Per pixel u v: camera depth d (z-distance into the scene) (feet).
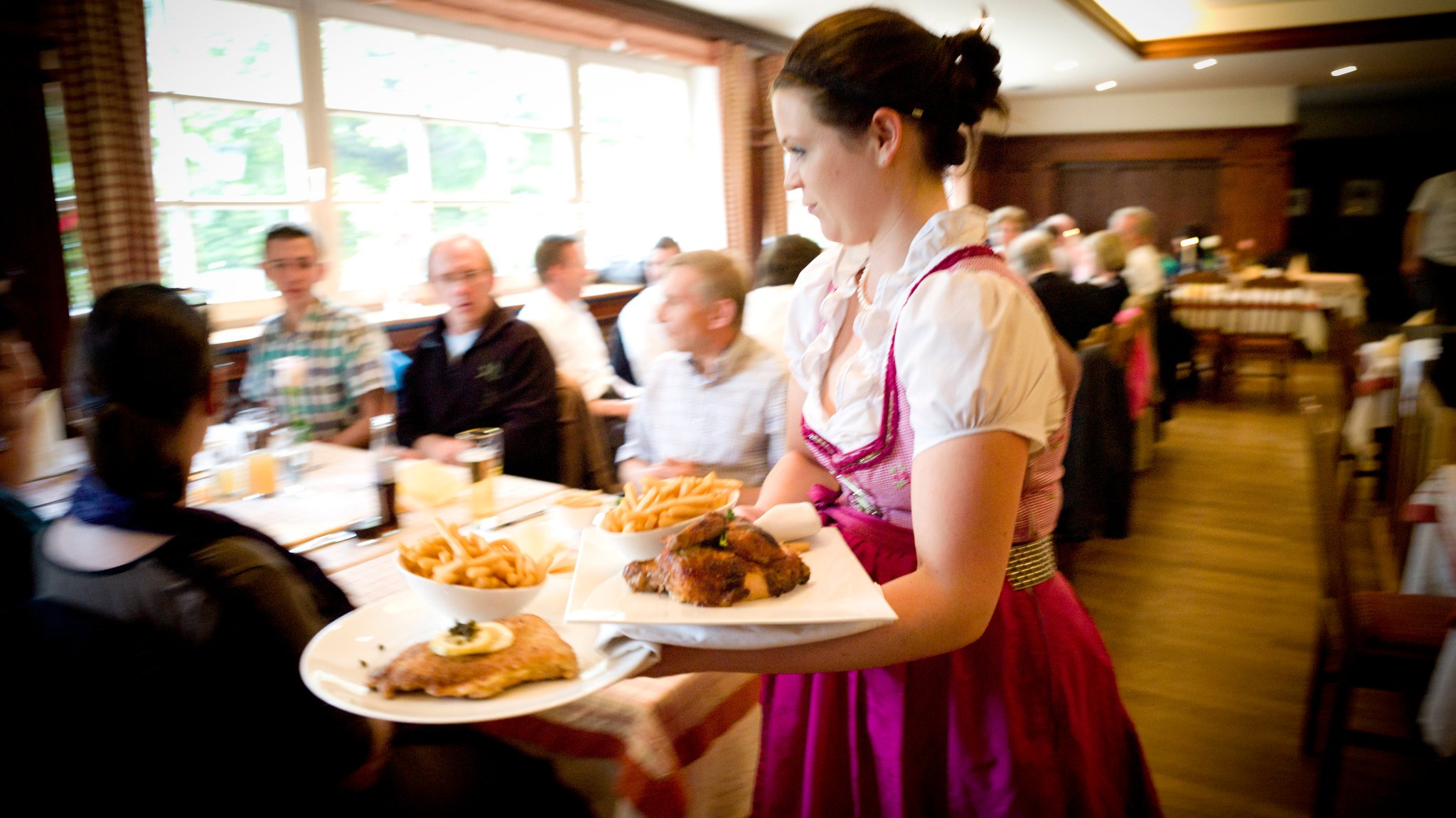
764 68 19.56
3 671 3.06
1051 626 2.84
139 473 3.08
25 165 7.98
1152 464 16.42
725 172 18.62
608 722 3.72
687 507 3.19
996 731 2.71
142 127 9.27
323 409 8.67
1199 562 11.68
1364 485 13.82
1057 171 34.53
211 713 3.09
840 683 2.95
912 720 2.78
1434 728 5.76
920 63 2.45
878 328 2.58
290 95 11.62
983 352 2.18
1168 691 8.45
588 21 14.92
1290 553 12.00
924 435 2.31
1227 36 22.94
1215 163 31.89
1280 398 21.81
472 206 14.52
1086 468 10.62
